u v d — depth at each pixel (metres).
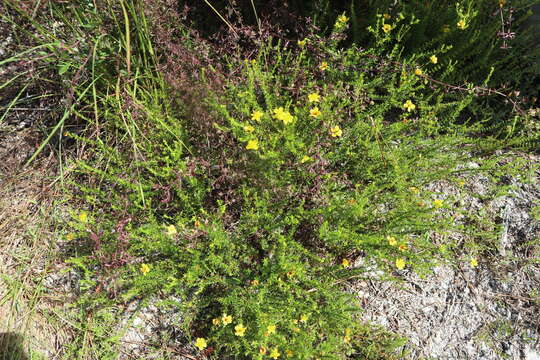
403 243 0.57
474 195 0.66
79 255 0.61
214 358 0.57
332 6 0.76
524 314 0.61
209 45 0.66
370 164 0.62
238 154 0.59
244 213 0.59
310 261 0.59
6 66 0.66
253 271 0.59
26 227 0.63
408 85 0.62
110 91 0.65
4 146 0.68
